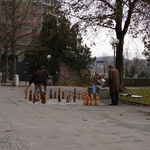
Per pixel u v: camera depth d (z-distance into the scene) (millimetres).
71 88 31391
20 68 49812
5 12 37125
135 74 52094
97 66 31062
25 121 11547
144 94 23609
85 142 8273
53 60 45281
